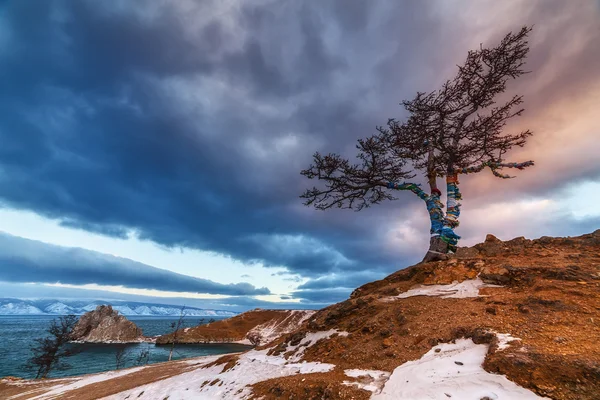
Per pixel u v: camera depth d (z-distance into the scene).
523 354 7.07
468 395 6.55
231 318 146.38
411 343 10.52
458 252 18.53
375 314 14.11
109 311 146.75
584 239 15.36
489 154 19.77
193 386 14.99
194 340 120.81
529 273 12.55
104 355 90.88
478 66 19.20
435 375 7.85
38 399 23.72
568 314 8.89
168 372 23.62
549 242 16.33
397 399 7.29
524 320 9.21
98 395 19.47
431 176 20.56
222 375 15.05
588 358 6.30
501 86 19.61
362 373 9.59
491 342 8.40
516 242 17.36
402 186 21.50
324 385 8.92
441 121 20.44
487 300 11.68
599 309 8.77
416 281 16.41
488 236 18.62
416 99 20.81
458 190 19.70
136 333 136.25
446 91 20.12
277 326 127.62
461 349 8.94
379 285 18.44
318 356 12.79
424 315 12.18
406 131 21.38
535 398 5.87
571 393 5.71
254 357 16.47
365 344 11.90
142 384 19.69
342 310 16.03
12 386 32.16
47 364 60.59
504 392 6.26
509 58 18.73
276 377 11.70
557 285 10.98
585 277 11.11
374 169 22.25
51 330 65.38
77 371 69.69
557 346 7.22
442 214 19.36
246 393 10.92
